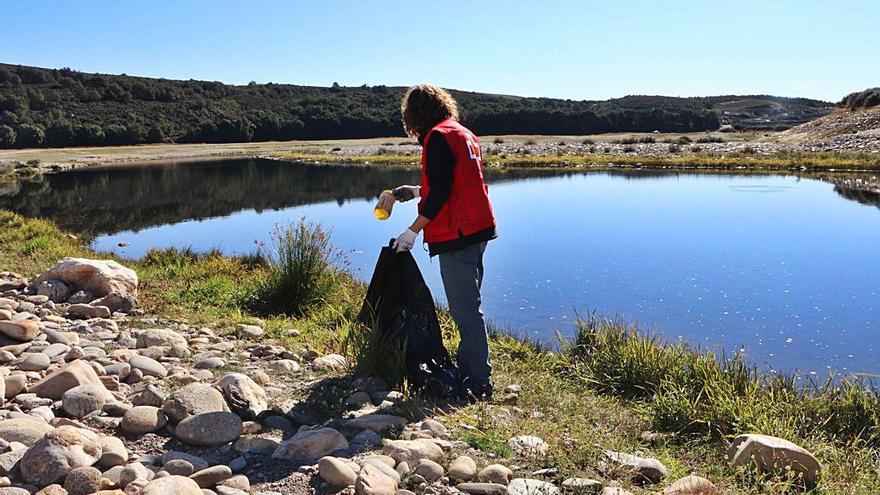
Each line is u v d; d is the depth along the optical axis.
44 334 4.61
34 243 10.27
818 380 5.47
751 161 32.78
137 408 3.20
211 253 9.95
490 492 2.66
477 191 3.74
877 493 2.96
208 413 3.11
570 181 25.91
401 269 4.10
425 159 3.71
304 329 5.48
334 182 28.77
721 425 3.66
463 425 3.39
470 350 3.94
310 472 2.80
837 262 10.08
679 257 10.54
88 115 77.25
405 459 2.90
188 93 91.00
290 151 58.53
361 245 12.35
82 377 3.51
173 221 17.62
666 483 2.89
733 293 8.29
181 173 36.41
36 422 2.94
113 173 37.22
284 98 97.50
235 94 95.94
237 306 6.25
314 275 6.41
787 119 90.62
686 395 4.05
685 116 85.50
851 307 7.67
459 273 3.84
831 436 3.81
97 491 2.45
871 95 52.81
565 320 7.19
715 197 19.05
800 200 18.08
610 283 8.84
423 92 3.82
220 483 2.65
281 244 6.60
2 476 2.54
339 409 3.58
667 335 6.71
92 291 5.96
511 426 3.42
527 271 9.59
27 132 67.12
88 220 17.94
